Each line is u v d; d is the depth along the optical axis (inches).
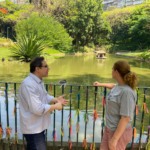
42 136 104.5
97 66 959.6
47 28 1497.3
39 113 97.3
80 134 166.2
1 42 1406.3
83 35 1978.3
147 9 1871.3
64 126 183.6
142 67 934.4
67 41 1679.4
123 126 90.9
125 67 93.9
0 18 2078.0
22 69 785.6
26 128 101.0
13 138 137.3
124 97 90.9
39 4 2160.4
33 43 989.8
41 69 101.3
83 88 420.5
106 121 99.1
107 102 97.6
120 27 2122.3
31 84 98.2
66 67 906.1
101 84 118.6
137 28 1831.9
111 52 1947.6
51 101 111.5
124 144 96.3
